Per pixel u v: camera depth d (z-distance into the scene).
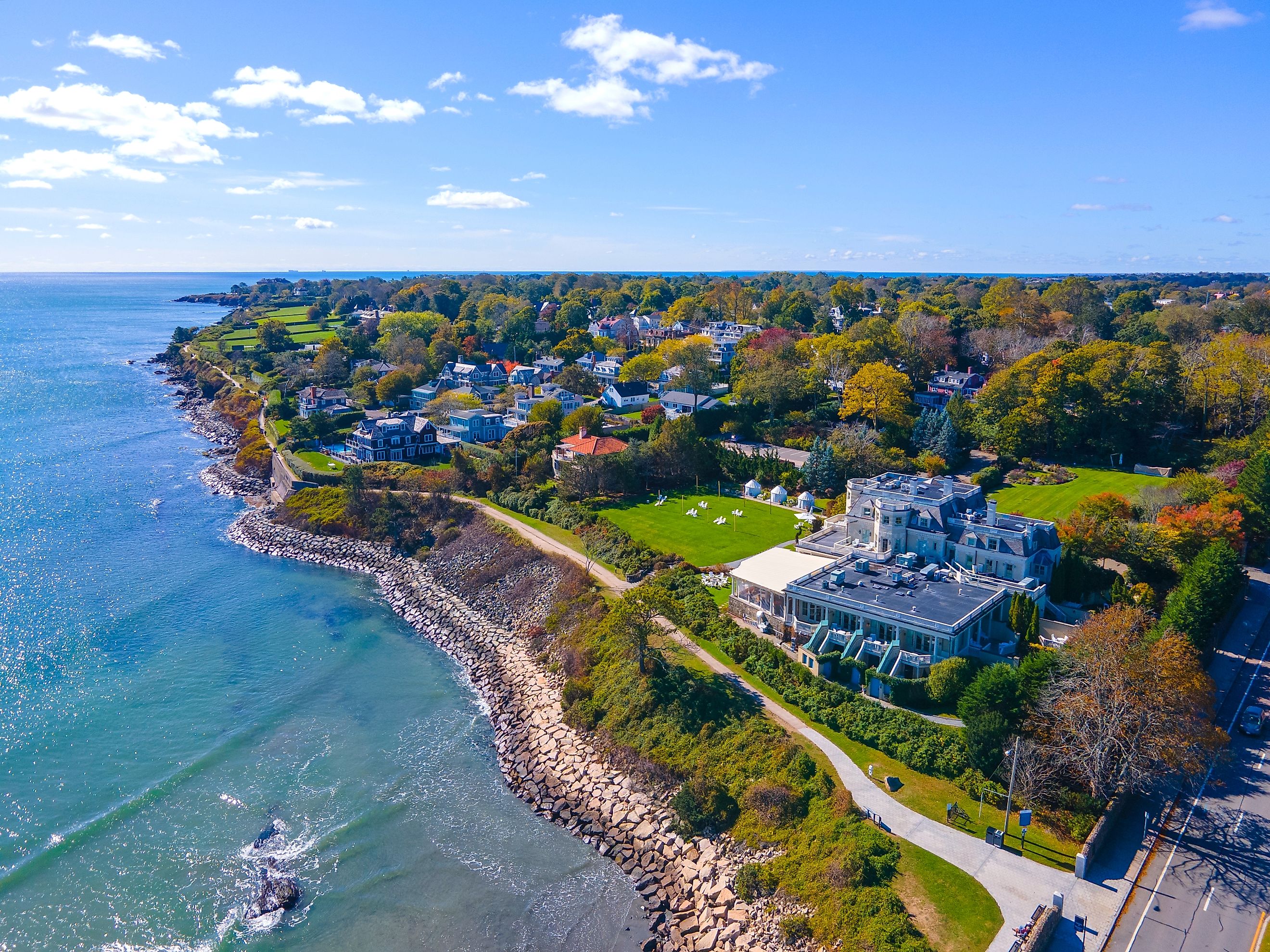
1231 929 49.94
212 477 174.38
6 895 60.03
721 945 54.84
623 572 108.56
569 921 58.62
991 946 48.47
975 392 181.62
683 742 73.75
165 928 57.78
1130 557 97.69
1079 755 60.75
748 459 146.88
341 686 91.75
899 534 96.56
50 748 77.75
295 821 69.00
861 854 55.47
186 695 88.38
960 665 72.56
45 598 111.62
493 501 144.12
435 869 63.84
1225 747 67.88
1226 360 152.25
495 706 87.50
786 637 87.44
